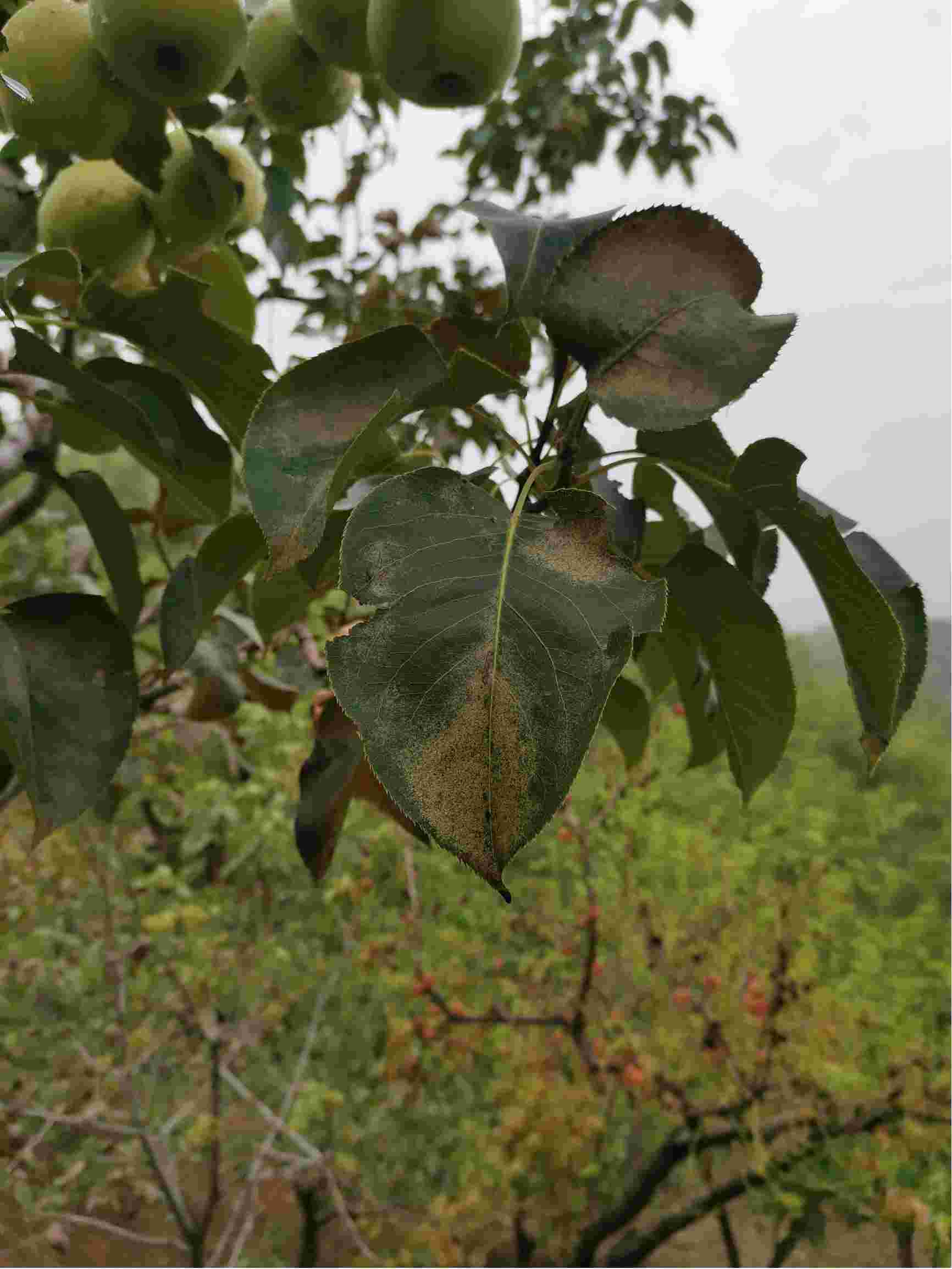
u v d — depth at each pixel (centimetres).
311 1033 460
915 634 84
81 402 95
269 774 435
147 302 89
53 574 444
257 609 100
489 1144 428
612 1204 493
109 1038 492
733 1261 433
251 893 542
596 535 55
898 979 382
